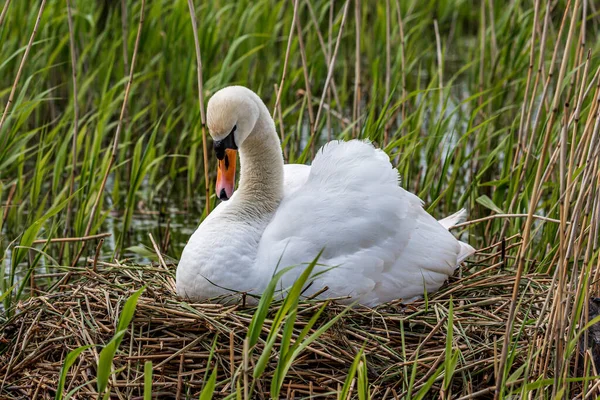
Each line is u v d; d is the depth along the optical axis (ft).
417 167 52.75
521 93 54.95
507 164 43.68
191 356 29.12
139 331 30.22
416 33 73.26
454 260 34.47
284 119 59.67
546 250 39.86
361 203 32.55
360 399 24.79
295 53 67.51
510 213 38.86
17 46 61.82
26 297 39.27
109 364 23.88
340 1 83.05
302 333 23.99
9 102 37.83
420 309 31.96
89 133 47.73
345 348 29.63
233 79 65.21
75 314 31.40
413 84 69.31
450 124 62.08
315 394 27.81
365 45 77.71
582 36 35.22
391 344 30.19
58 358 30.32
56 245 45.96
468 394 27.94
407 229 33.37
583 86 27.17
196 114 52.16
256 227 33.12
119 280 34.73
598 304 30.30
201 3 69.15
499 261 39.65
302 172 36.68
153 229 49.85
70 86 59.26
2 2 66.23
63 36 63.98
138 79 60.44
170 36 59.93
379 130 42.09
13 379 29.76
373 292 32.32
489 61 64.54
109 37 68.28
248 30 65.00
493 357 29.32
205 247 31.73
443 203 51.80
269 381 28.63
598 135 26.66
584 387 27.55
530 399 27.45
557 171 43.78
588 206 27.71
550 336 27.71
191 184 53.42
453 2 81.92
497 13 73.82
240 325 29.60
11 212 47.55
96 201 40.70
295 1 40.98
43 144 45.09
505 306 32.50
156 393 28.22
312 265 23.31
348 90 71.82
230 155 32.55
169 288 33.86
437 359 28.45
